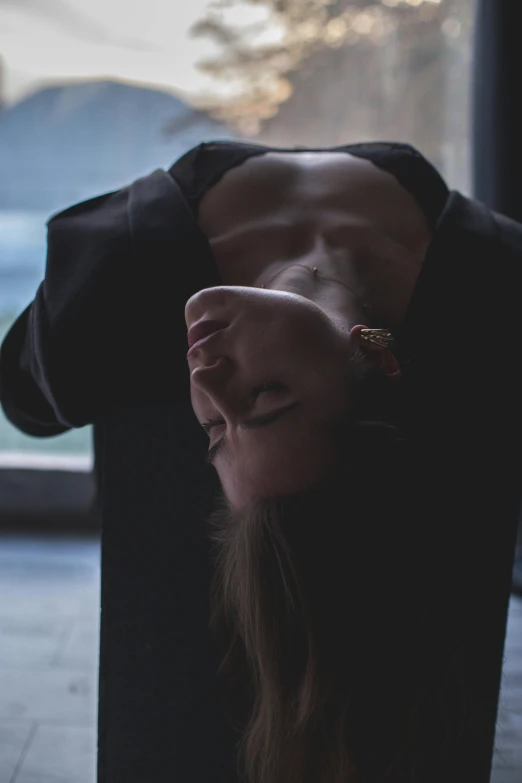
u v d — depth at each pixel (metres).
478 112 1.72
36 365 0.88
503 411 0.86
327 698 0.63
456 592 0.71
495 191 1.72
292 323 0.66
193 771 0.89
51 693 1.33
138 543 0.88
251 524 0.63
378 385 0.69
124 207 0.93
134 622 0.89
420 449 0.70
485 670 0.85
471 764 0.81
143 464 0.89
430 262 0.87
